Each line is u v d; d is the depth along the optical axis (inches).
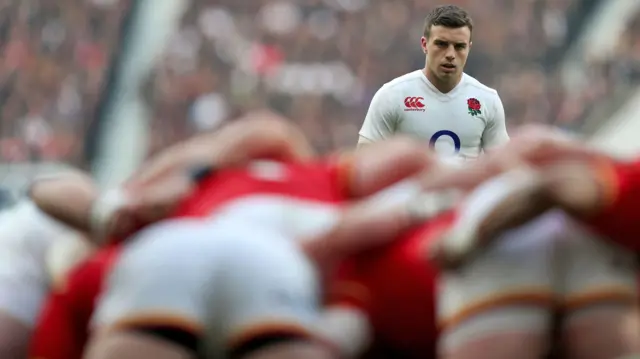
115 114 2549.2
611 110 2386.8
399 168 492.1
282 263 426.3
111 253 500.4
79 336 506.9
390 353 486.9
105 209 500.1
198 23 2748.5
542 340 453.7
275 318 416.5
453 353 458.9
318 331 433.4
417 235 472.7
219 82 2591.0
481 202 445.4
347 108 2566.4
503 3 2748.5
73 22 2706.7
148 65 2628.0
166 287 417.4
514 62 2635.3
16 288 574.2
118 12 2751.0
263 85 2586.1
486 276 454.0
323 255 461.7
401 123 586.2
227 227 433.7
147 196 496.7
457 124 585.9
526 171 454.9
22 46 2642.7
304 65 2659.9
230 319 418.0
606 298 450.6
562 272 456.4
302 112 2534.5
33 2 2716.5
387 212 465.7
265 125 509.0
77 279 499.8
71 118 2507.4
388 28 2733.8
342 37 2723.9
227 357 421.1
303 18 2763.3
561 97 2506.2
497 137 597.0
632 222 443.2
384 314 475.2
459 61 578.2
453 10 575.2
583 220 444.8
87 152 2463.1
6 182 1624.0
